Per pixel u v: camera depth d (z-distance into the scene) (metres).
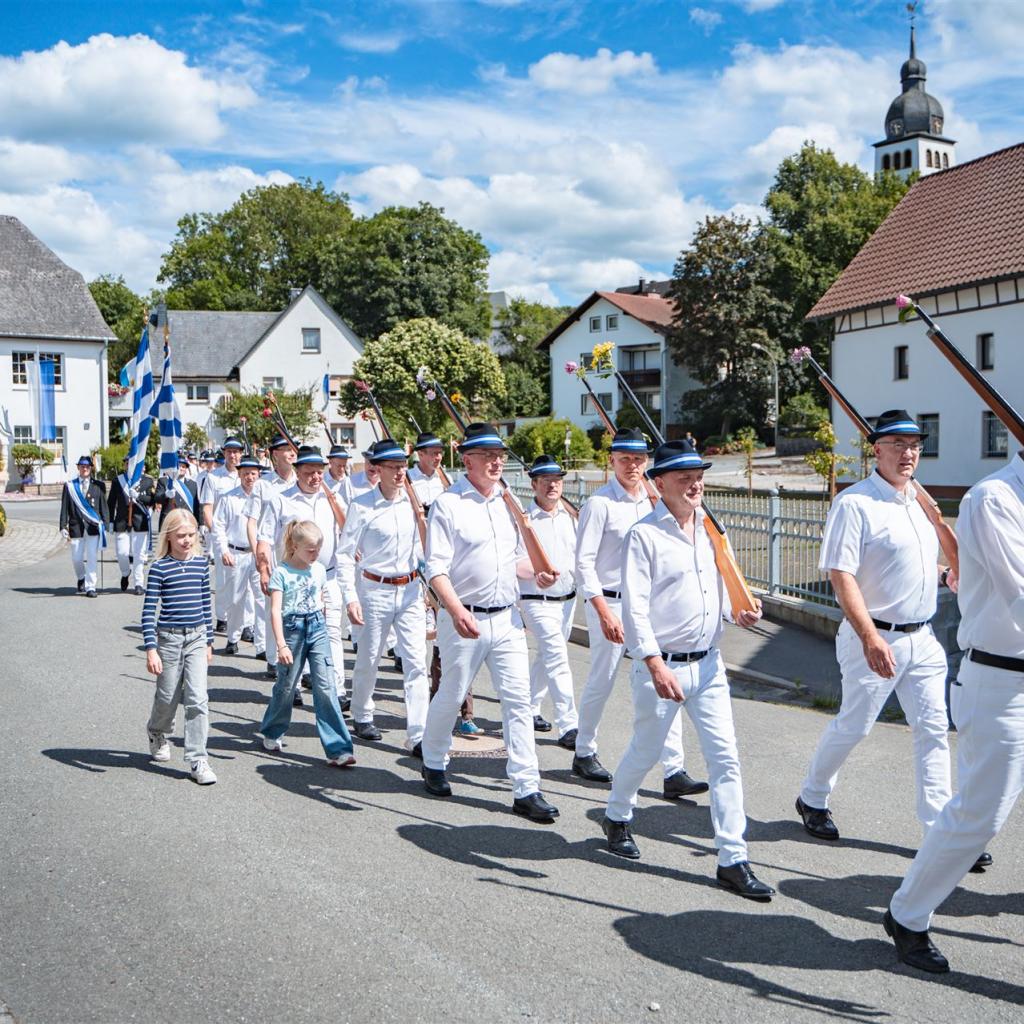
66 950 4.18
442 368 50.53
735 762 4.93
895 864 5.17
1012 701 3.95
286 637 6.82
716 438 55.56
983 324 29.91
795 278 55.44
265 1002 3.78
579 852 5.32
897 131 103.88
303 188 83.25
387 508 7.10
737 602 5.04
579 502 16.05
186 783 6.35
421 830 5.61
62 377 48.81
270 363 60.66
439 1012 3.72
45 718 7.83
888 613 5.18
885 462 5.20
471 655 5.93
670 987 3.92
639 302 65.19
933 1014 3.75
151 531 15.31
